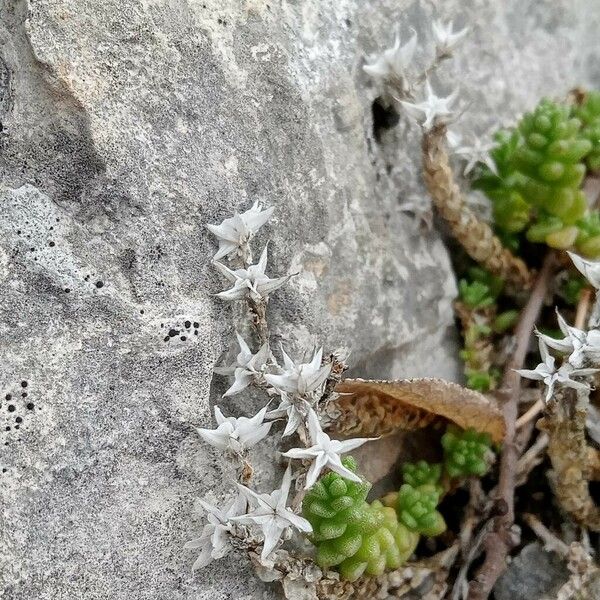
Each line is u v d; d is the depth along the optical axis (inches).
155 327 2.8
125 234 2.8
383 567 3.1
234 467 2.9
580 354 2.9
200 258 2.9
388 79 3.5
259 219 2.9
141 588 2.8
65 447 2.7
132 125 2.8
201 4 3.0
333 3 3.5
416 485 3.5
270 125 3.2
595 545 3.5
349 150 3.5
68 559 2.7
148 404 2.8
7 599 2.6
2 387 2.6
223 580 2.9
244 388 3.0
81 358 2.7
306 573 2.9
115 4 2.8
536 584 3.4
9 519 2.6
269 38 3.2
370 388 3.2
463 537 3.5
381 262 3.5
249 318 3.1
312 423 2.7
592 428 3.6
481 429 3.5
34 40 2.7
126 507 2.8
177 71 2.9
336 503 2.9
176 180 2.9
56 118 2.7
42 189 2.8
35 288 2.7
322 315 3.2
